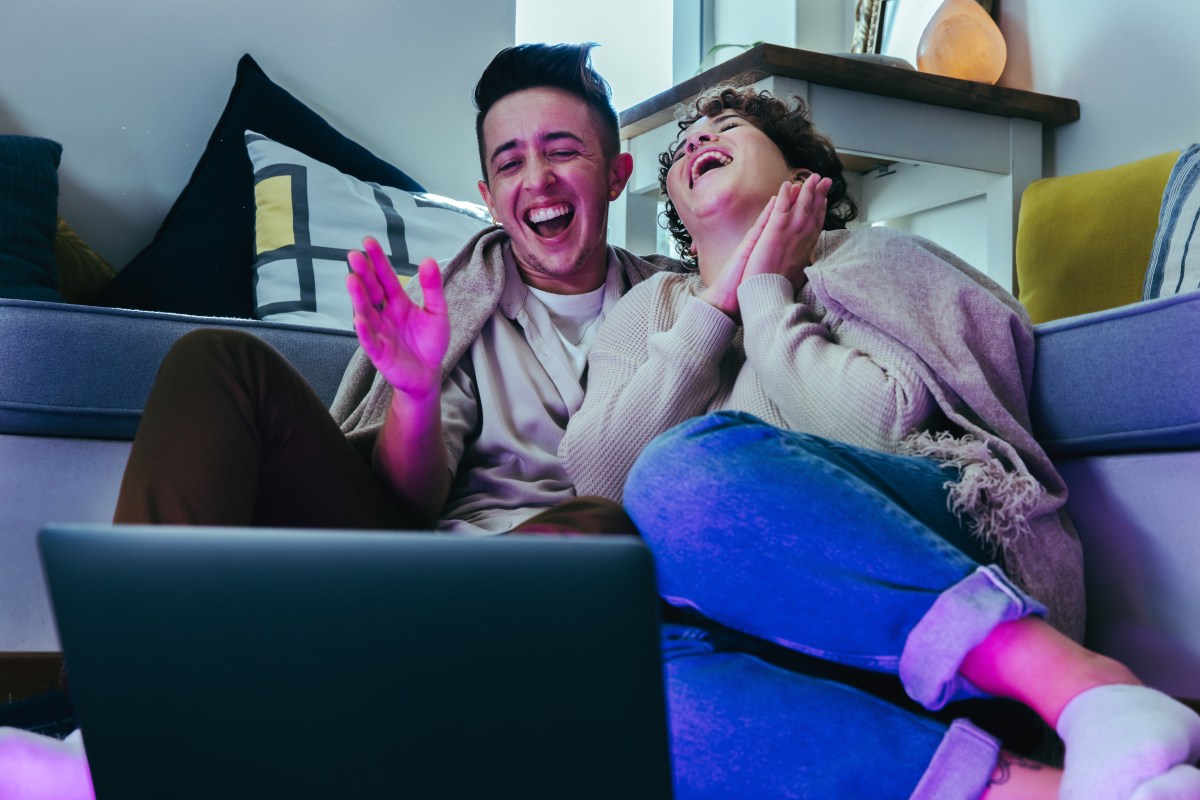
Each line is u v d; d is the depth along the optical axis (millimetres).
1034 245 2227
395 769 514
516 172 1361
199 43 2320
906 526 765
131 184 2258
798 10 2939
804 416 1070
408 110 2504
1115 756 600
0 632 1345
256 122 2232
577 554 484
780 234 1177
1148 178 2064
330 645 505
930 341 1062
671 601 845
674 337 1157
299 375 1052
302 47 2410
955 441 978
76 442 1385
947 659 731
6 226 1878
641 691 491
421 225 2150
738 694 767
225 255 2092
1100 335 1106
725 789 737
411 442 1109
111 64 2254
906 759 712
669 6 3189
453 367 1322
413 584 496
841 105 2273
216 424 922
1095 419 1107
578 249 1373
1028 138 2484
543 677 496
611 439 1145
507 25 2605
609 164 1424
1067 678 700
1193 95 2232
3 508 1353
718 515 786
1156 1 2316
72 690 542
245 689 519
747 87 1441
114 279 2064
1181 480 1043
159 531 515
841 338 1119
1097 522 1116
